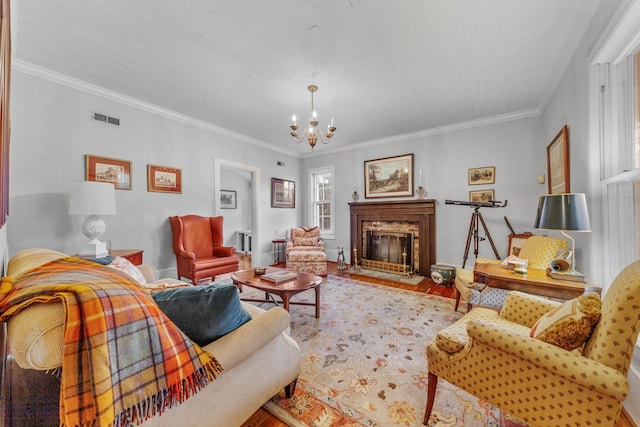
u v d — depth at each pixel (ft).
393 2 5.53
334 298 10.15
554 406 3.00
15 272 3.10
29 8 5.63
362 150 16.85
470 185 12.89
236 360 3.24
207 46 7.02
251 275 8.82
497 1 5.50
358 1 5.50
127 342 2.29
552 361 2.95
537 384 3.11
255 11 5.77
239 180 24.23
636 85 5.16
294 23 6.15
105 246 8.46
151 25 6.23
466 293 7.90
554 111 9.23
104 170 9.66
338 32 6.46
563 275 5.71
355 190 16.98
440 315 8.46
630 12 4.41
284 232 18.37
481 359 3.58
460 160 13.19
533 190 11.31
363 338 6.97
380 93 9.72
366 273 14.29
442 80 8.79
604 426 2.72
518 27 6.26
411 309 8.98
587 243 6.62
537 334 3.53
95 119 9.43
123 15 5.90
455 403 4.61
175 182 11.97
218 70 8.20
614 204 5.60
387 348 6.46
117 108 10.03
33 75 8.11
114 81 8.93
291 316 8.42
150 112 11.05
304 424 4.14
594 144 5.97
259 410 4.44
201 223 12.35
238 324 3.60
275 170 17.65
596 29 5.67
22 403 2.47
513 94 9.80
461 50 7.16
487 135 12.43
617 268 5.54
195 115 12.07
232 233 23.59
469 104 10.72
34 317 2.05
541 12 5.77
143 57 7.54
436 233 13.85
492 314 5.25
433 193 14.02
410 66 7.94
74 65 7.97
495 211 12.23
